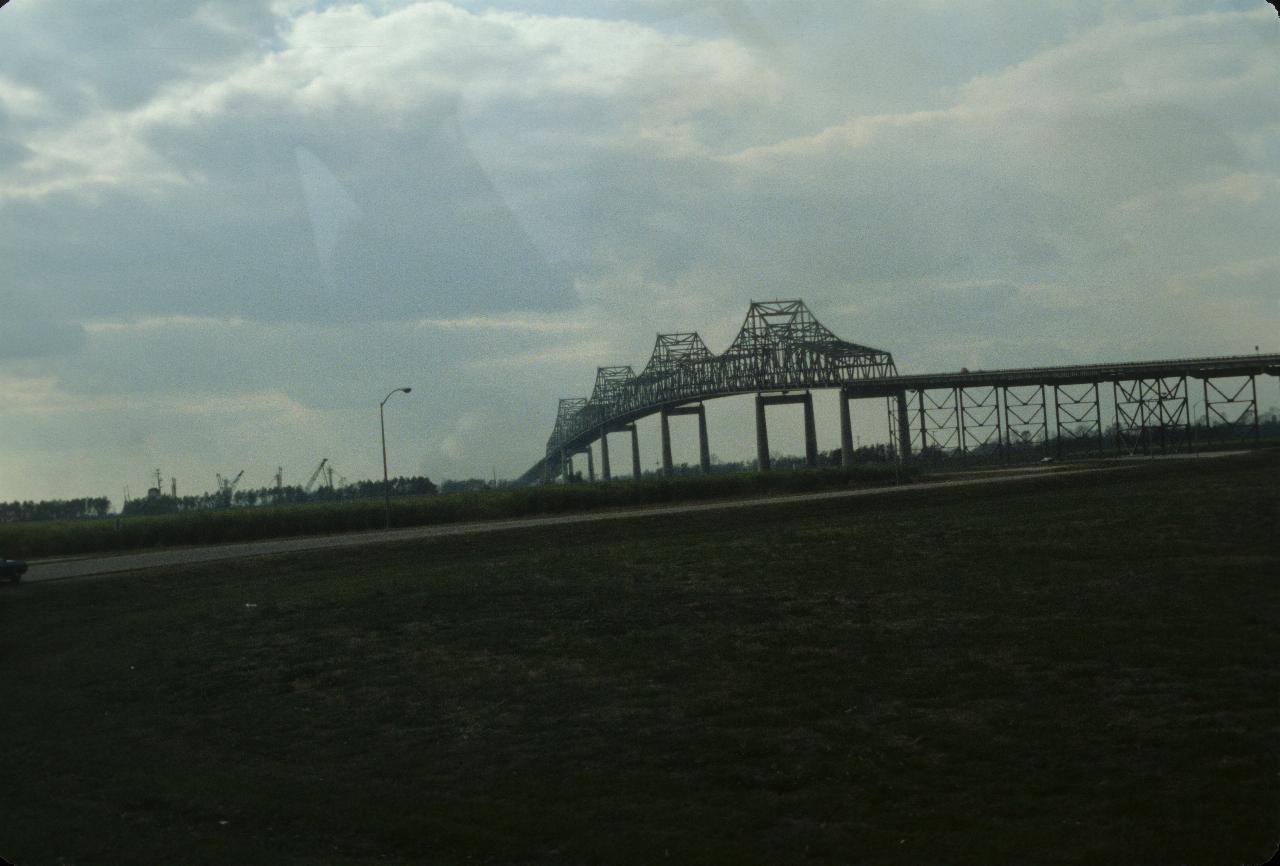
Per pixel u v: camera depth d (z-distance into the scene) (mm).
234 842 9453
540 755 12117
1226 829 8828
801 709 13391
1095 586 21156
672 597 22938
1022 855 8469
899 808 9750
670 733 12672
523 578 27078
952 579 23375
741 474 76625
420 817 10023
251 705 15352
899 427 104312
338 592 26047
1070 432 97812
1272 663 14336
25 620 24188
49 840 9570
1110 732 11758
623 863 8727
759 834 9250
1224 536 26969
